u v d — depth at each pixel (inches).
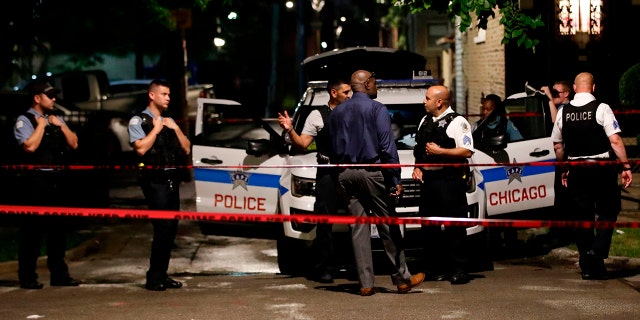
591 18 876.0
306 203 523.8
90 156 953.5
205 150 592.1
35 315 417.4
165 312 416.5
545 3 869.8
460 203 478.0
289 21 2026.3
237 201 582.2
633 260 531.5
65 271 512.1
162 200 478.0
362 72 450.9
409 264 587.8
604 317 387.9
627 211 687.1
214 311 416.5
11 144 869.8
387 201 448.1
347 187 447.8
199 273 570.9
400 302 429.1
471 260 549.3
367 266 449.1
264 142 572.7
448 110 477.7
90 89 1376.7
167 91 482.0
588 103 474.6
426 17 1722.4
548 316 390.6
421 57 842.2
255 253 646.5
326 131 487.8
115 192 981.2
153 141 475.8
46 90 490.0
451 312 402.0
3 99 995.9
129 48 1782.7
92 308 433.4
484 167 569.9
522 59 871.1
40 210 459.8
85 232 716.7
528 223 433.4
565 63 877.2
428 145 472.4
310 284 498.3
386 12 2098.9
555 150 492.1
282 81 1974.7
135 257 637.3
